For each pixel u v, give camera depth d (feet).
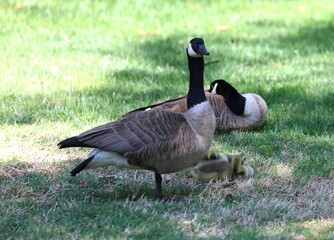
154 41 69.46
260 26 76.59
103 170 39.29
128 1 85.87
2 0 83.15
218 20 78.89
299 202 35.24
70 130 44.98
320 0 90.33
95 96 52.13
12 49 64.13
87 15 78.84
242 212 33.50
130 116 33.63
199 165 37.93
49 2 83.35
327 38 72.33
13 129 44.68
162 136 32.91
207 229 31.35
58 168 39.19
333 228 31.65
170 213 33.27
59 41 67.77
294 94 53.98
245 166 38.37
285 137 44.98
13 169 38.81
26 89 53.31
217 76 58.90
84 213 32.86
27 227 31.22
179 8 83.71
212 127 33.78
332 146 43.50
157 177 34.91
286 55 66.18
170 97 52.37
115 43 68.13
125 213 32.86
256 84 56.54
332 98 53.11
